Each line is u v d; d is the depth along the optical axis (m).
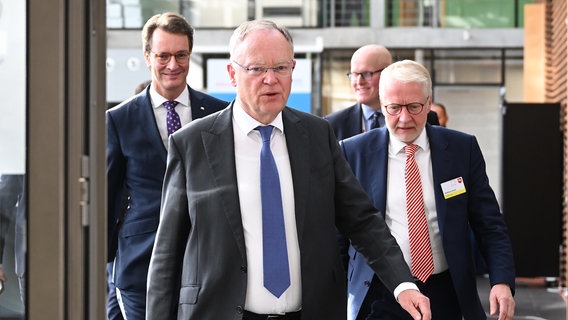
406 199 4.44
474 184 4.55
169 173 3.71
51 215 2.62
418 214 4.42
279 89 3.56
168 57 5.00
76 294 2.65
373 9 20.09
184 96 5.11
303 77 16.09
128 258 4.93
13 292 2.70
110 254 5.09
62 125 2.63
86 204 2.67
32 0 2.62
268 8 20.03
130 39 19.47
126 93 15.34
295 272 3.60
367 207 3.81
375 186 4.48
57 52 2.62
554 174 11.88
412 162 4.47
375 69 6.05
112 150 4.96
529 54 14.07
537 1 15.98
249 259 3.56
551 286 12.11
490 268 4.48
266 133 3.65
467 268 4.43
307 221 3.59
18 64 2.65
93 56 2.72
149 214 4.91
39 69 2.62
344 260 4.58
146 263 4.89
